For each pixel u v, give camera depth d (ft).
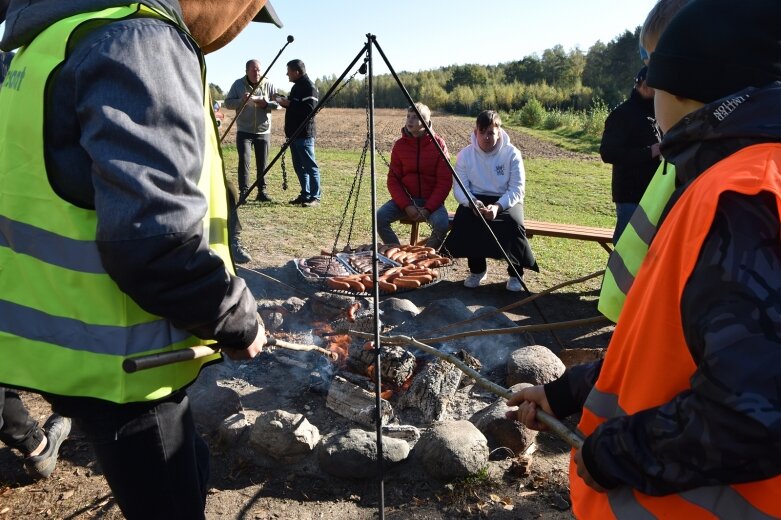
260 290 16.25
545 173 46.80
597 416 3.97
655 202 4.73
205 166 5.05
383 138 67.72
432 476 9.04
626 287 4.91
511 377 11.47
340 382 11.01
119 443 4.85
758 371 2.71
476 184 18.24
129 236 4.02
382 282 12.92
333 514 8.45
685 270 3.10
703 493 3.30
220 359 5.41
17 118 4.47
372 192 8.11
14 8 4.87
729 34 3.31
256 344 5.24
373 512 8.49
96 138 4.05
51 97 4.27
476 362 11.94
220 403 10.17
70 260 4.50
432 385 10.76
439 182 19.72
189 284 4.33
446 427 9.44
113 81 4.11
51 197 4.44
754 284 2.81
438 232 19.67
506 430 9.61
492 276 20.49
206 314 4.49
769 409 2.67
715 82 3.36
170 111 4.27
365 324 12.41
